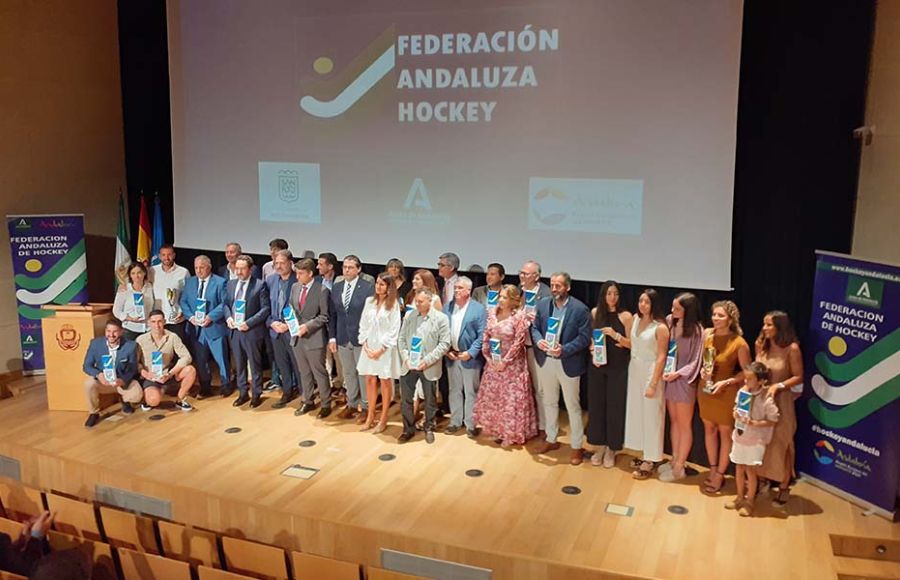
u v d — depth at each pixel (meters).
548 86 7.01
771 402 5.38
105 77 9.37
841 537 5.26
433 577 5.29
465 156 7.42
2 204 8.50
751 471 5.48
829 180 6.40
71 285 8.54
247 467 6.32
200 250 9.07
